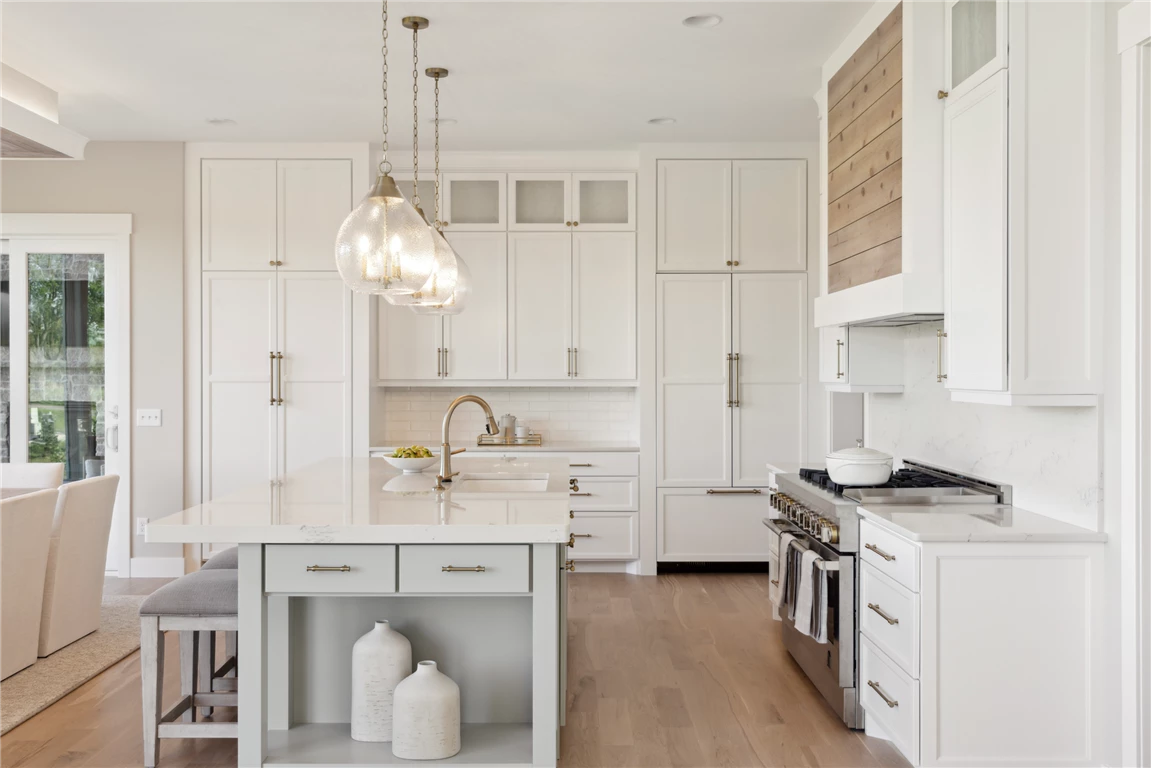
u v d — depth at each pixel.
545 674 2.65
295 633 3.04
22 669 3.88
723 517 5.86
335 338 5.83
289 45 4.06
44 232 5.71
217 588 3.01
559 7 3.66
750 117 5.26
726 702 3.58
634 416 6.39
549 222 6.03
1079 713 2.73
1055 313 2.75
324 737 2.91
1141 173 2.62
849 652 3.31
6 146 4.07
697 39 4.01
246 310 5.82
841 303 3.87
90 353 5.82
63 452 5.82
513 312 6.02
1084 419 2.81
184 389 5.79
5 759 3.03
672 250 5.87
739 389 5.86
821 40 4.03
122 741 3.18
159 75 4.47
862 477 3.55
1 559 3.70
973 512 3.12
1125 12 2.64
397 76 4.49
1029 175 2.74
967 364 2.99
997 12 2.79
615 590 5.45
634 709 3.51
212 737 3.04
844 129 4.04
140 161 5.75
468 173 6.02
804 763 3.02
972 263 2.95
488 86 4.65
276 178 5.80
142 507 5.77
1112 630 2.72
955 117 3.07
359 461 4.35
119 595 5.25
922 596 2.72
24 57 4.21
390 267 2.86
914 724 2.76
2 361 5.78
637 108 5.06
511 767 2.68
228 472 5.82
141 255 5.76
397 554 2.61
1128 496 2.65
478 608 3.02
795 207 5.87
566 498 3.08
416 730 2.72
